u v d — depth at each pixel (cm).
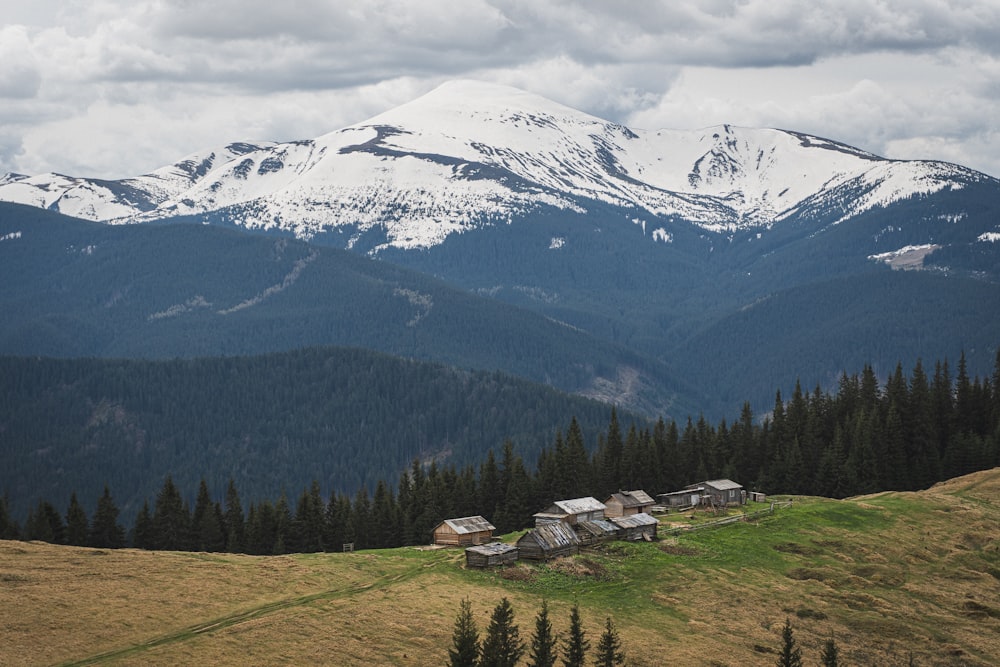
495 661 8794
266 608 10344
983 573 13862
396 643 9869
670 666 10169
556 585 12056
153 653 9056
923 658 11188
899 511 16325
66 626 9406
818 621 11825
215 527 17300
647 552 13525
